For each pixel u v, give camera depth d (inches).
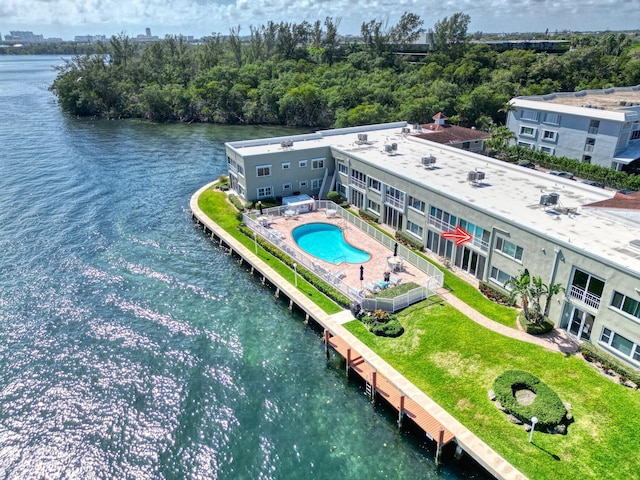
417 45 6348.4
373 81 4756.4
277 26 6181.1
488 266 1509.6
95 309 1531.7
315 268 1641.2
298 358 1325.0
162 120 5064.0
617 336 1141.1
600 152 2662.4
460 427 1010.1
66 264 1817.2
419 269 1660.9
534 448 951.0
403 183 1834.4
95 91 5315.0
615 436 964.6
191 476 974.4
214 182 2733.8
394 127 2874.0
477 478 954.1
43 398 1170.6
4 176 2903.5
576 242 1247.5
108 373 1254.9
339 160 2285.9
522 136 3112.7
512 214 1451.8
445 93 4060.0
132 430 1082.1
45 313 1508.4
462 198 1579.7
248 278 1748.3
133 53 6722.4
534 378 1099.9
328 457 1014.4
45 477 968.3
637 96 3469.5
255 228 1988.2
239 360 1314.0
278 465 996.6
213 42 6594.5
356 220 2026.3
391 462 999.6
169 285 1683.1
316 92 4453.7
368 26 5797.2
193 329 1444.4
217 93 4884.4
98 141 3949.3
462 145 2765.7
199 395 1186.0
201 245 1996.8
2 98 6333.7
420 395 1106.1
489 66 5260.8
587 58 4613.7
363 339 1315.2
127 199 2509.8
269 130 4483.3
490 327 1321.4
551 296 1280.8
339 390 1206.3
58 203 2453.2
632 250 1203.9
